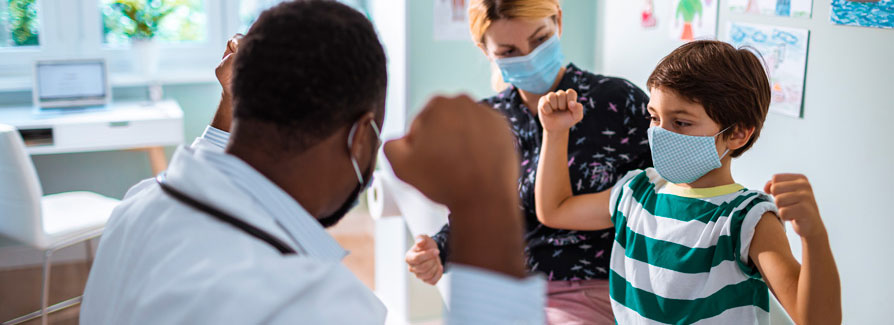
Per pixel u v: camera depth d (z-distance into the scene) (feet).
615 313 4.42
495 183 2.02
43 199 10.07
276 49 2.23
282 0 2.38
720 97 3.83
